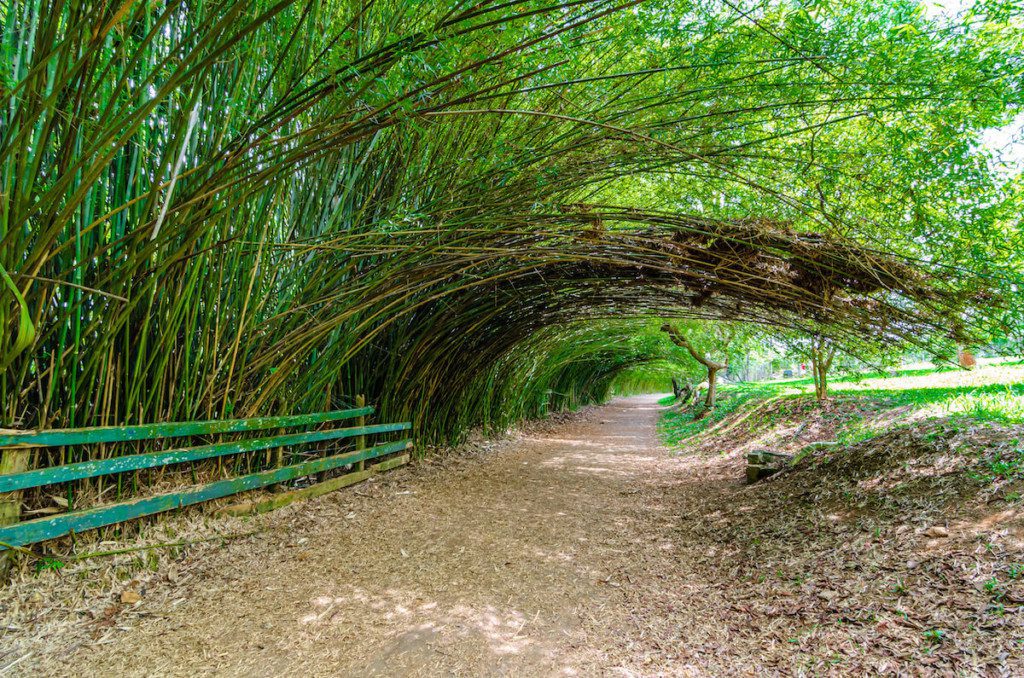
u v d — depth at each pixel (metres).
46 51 1.76
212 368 3.35
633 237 3.89
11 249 2.04
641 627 2.42
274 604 2.54
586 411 17.66
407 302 4.90
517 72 3.21
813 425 6.57
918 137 3.12
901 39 2.93
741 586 2.79
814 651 2.05
